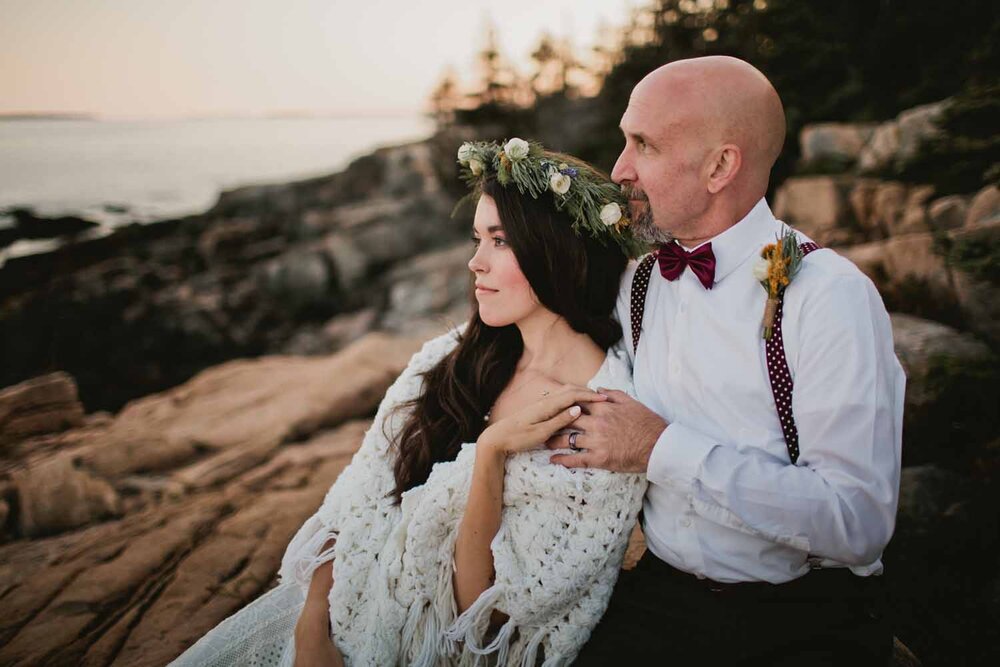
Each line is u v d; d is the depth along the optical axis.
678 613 1.70
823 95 9.41
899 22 8.74
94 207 34.84
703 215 1.69
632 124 1.69
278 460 4.05
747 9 11.84
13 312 14.83
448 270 18.33
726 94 1.61
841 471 1.54
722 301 1.69
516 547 1.72
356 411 4.91
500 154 1.80
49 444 4.47
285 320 18.47
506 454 1.72
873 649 1.61
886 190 5.30
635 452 1.63
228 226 23.50
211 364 15.66
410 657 1.82
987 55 5.55
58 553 3.22
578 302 1.84
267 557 2.92
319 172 64.06
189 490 3.81
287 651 1.95
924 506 2.71
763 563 1.63
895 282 3.86
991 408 2.92
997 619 2.31
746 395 1.66
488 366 1.90
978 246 3.17
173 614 2.59
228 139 141.75
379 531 1.85
